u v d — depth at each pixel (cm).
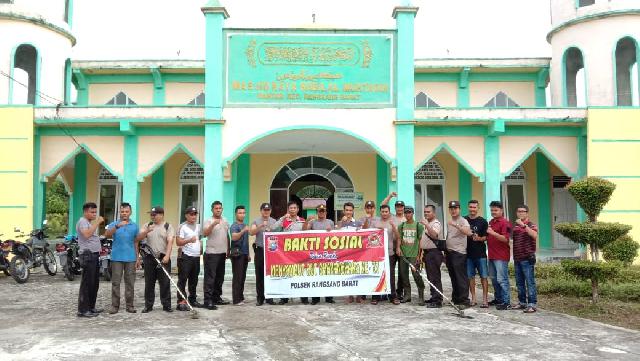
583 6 1728
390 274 973
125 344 658
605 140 1492
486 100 1916
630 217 1475
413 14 1450
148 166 1519
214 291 948
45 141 1535
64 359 590
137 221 1508
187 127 1523
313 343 667
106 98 1923
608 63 1658
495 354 615
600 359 595
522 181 1839
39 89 1639
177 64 1875
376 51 1449
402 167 1412
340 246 964
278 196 1788
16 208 1474
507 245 914
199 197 1820
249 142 1422
